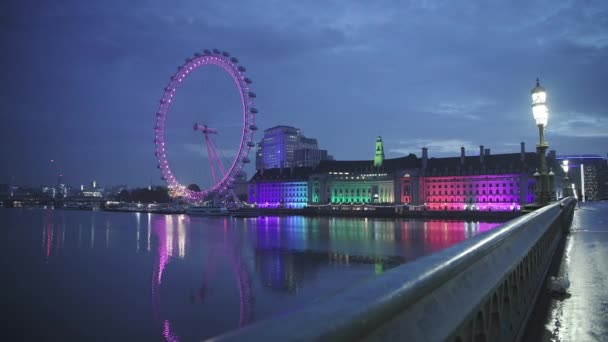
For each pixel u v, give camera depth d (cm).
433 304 333
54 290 5888
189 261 8094
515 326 687
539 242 1062
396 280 285
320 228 14538
